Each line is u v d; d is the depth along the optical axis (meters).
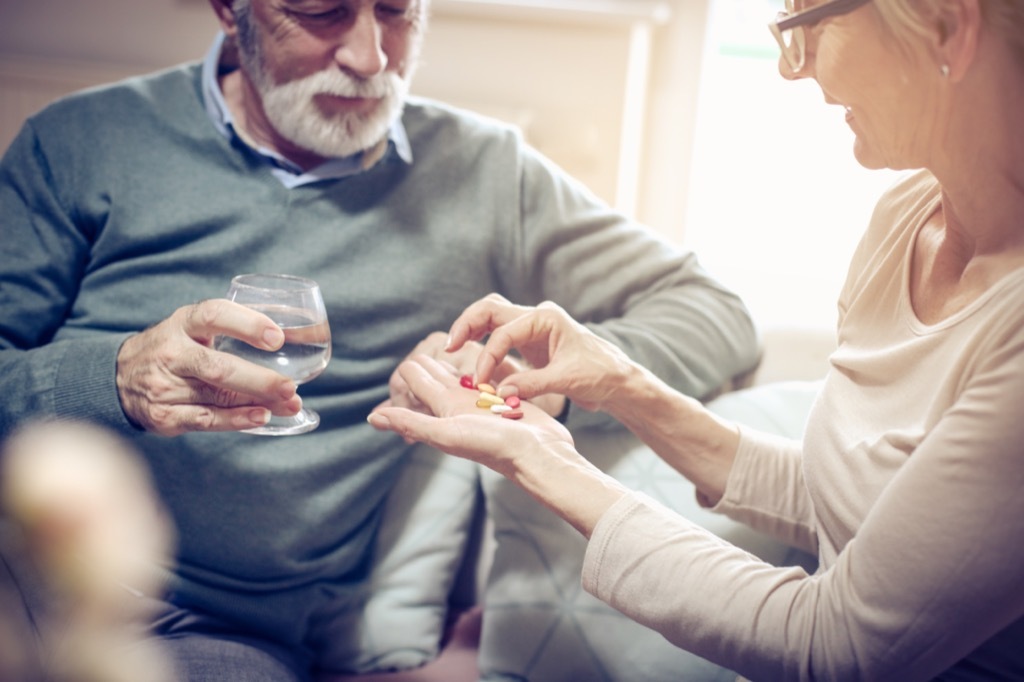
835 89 0.76
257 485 1.07
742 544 1.00
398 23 1.08
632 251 1.22
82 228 1.14
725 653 0.77
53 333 1.15
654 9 1.92
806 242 2.55
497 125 1.25
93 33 2.04
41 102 2.00
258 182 1.12
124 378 0.94
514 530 1.11
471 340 0.98
